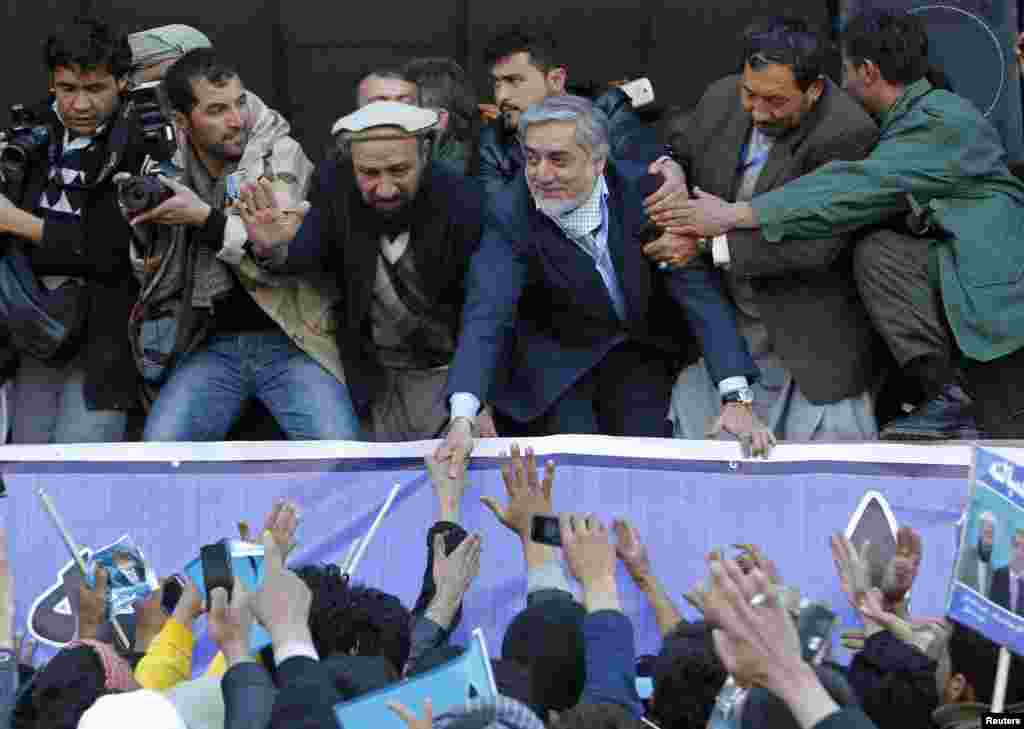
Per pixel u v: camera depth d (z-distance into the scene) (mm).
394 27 8906
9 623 5699
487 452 6824
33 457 6930
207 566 5742
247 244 7141
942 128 7199
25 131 7543
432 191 7070
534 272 7098
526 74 7676
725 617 4449
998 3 8312
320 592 5426
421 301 7188
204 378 7344
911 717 5047
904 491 6734
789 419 7336
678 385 7379
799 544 6734
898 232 7211
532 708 5262
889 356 7461
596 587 5504
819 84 7168
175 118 7297
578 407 7230
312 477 6914
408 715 4680
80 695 5078
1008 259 7191
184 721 5043
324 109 8898
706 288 7098
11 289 7484
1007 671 5055
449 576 6172
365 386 7371
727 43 8883
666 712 4973
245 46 8875
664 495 6773
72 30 7395
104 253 7473
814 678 4410
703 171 7320
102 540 6895
